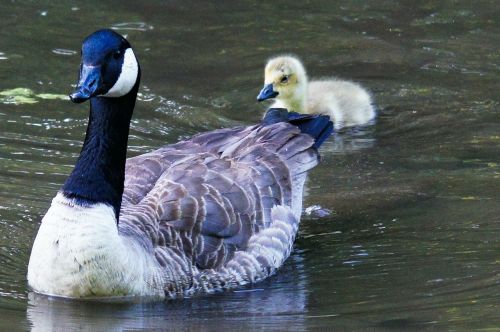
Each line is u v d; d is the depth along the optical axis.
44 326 11.34
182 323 11.51
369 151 16.83
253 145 13.98
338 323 11.41
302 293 12.44
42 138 16.78
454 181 15.59
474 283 12.44
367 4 22.59
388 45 20.59
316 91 18.80
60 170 15.70
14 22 21.22
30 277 12.22
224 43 20.62
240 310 11.95
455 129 17.41
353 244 13.82
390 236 13.98
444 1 22.62
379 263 13.22
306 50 20.41
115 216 11.99
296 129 14.41
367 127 17.72
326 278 12.88
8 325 11.30
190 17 21.80
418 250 13.52
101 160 11.99
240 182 13.25
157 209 12.57
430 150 16.72
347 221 14.51
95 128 12.05
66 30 20.94
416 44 20.61
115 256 11.79
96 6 22.20
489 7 22.33
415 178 15.76
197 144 14.07
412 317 11.51
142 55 19.86
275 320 11.57
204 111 17.86
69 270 11.85
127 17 21.67
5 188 15.02
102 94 11.95
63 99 18.27
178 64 19.59
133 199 12.97
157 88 18.59
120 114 12.14
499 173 15.77
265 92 17.80
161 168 13.48
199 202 12.74
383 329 11.16
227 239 12.81
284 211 13.50
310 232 14.22
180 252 12.44
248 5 22.50
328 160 16.53
